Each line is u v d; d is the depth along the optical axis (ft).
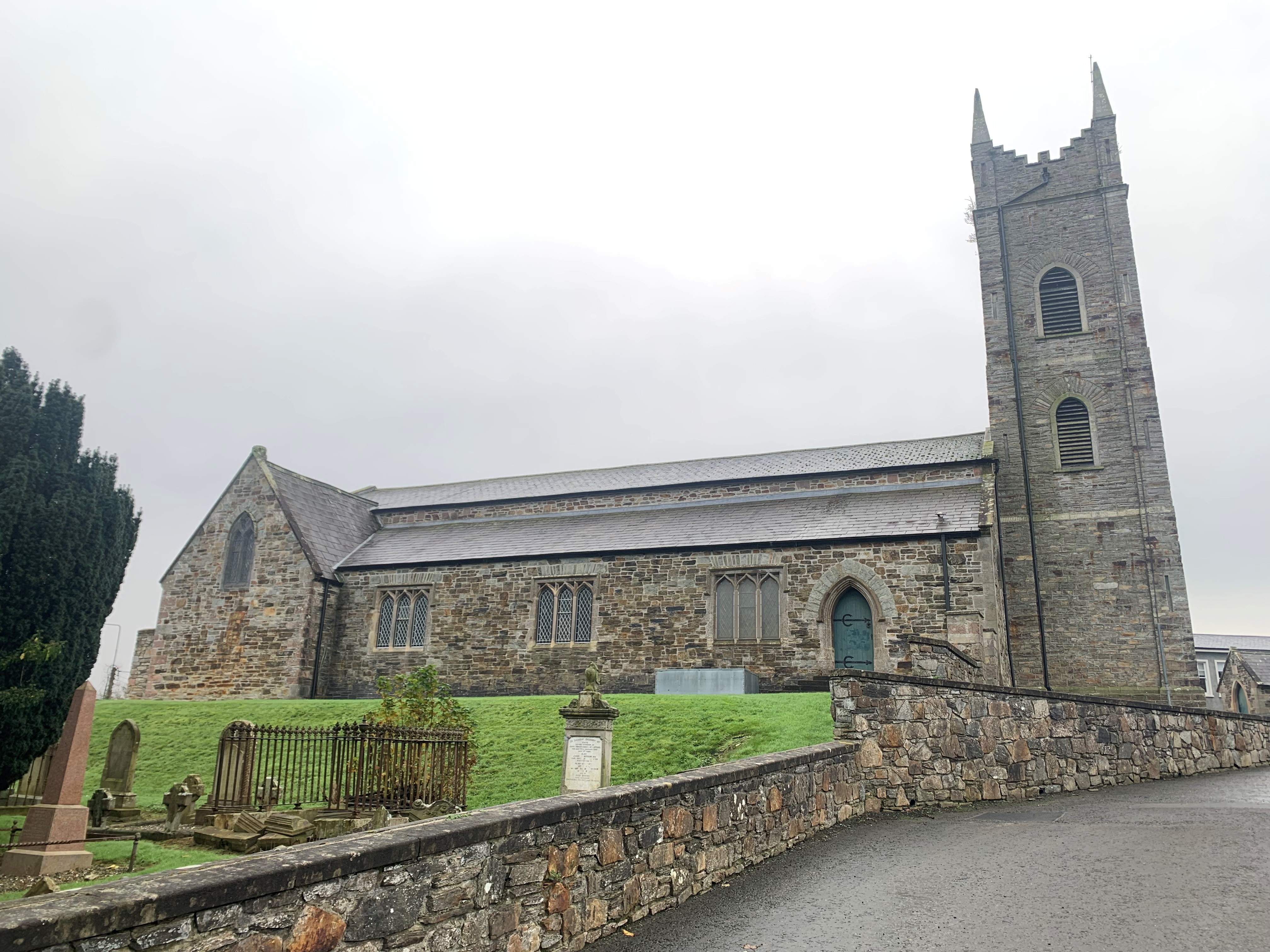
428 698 62.64
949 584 84.02
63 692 49.62
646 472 125.08
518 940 22.70
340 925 17.98
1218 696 169.99
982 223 111.75
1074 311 105.40
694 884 30.40
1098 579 95.66
